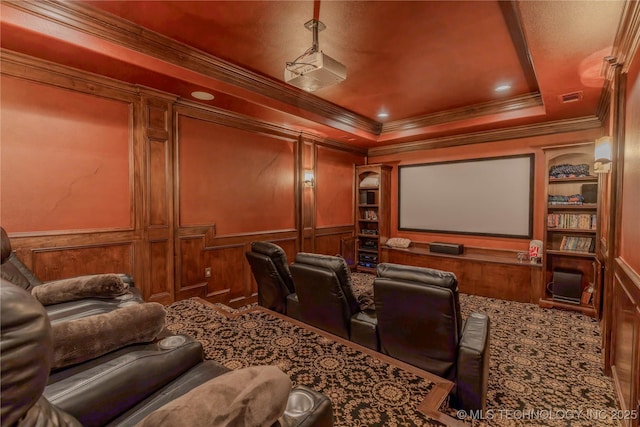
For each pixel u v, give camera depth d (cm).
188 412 68
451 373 187
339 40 270
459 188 536
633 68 198
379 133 572
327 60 232
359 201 636
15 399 49
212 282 397
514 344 290
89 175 291
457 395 180
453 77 347
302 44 279
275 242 479
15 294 52
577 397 208
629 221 201
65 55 248
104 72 281
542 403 200
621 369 199
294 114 409
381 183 593
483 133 504
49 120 267
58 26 224
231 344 247
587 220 393
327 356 224
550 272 429
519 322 348
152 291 335
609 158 273
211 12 232
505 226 490
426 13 231
